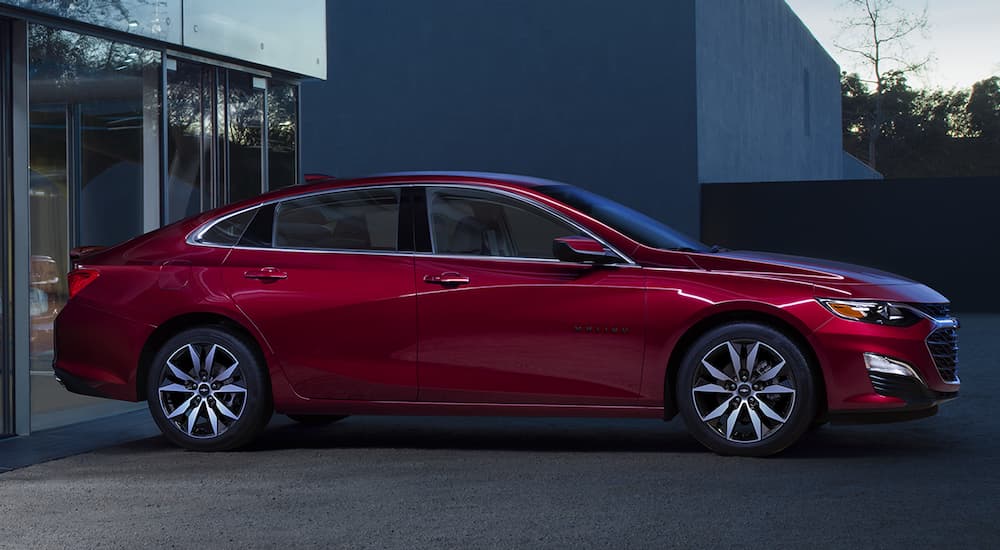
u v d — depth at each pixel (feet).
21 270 27.35
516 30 78.69
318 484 20.85
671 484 20.40
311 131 83.71
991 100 293.84
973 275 69.67
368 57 82.33
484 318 23.30
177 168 33.65
